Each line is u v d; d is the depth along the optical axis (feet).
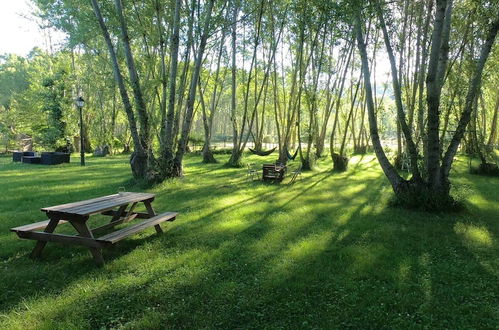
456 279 13.75
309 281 13.41
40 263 15.19
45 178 43.80
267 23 57.26
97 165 63.00
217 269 14.58
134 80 37.27
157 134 39.01
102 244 14.56
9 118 112.88
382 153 28.27
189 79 57.88
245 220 22.88
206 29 39.14
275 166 41.83
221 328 10.32
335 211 25.66
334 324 10.46
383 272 14.25
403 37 36.24
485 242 18.37
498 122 96.43
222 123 213.87
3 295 12.29
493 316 10.95
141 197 19.58
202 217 23.62
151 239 18.61
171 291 12.50
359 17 26.66
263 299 11.94
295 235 19.60
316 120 62.49
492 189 34.91
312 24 45.83
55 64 95.35
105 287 12.84
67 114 88.48
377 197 31.24
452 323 10.56
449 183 26.00
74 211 15.10
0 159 84.64
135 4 40.29
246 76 79.05
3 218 22.84
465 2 30.07
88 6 39.99
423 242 18.31
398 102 26.37
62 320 10.69
